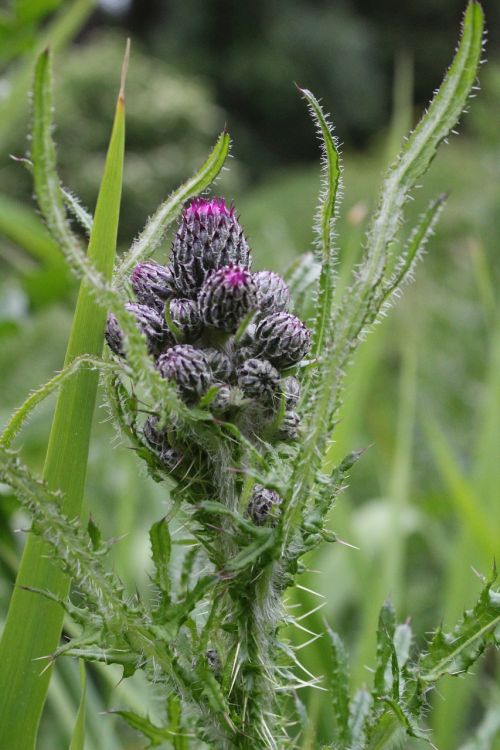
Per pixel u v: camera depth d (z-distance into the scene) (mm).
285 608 254
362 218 358
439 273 838
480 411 602
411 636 273
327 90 3184
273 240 693
